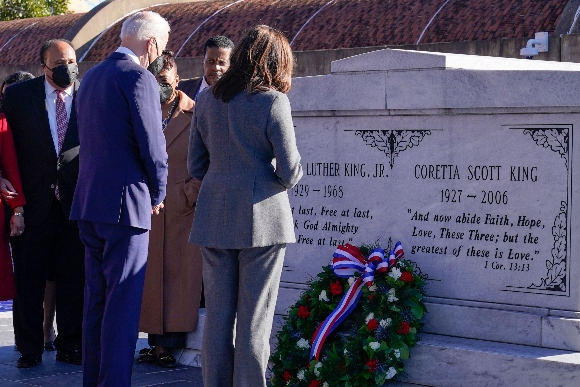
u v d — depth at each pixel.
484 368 4.52
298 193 5.47
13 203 5.71
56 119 5.93
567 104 4.54
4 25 25.00
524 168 4.70
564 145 4.59
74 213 4.80
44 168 5.84
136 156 4.71
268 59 4.26
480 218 4.83
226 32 19.62
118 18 22.75
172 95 5.93
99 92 4.68
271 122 4.15
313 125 5.39
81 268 5.89
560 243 4.61
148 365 5.88
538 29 14.44
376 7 17.48
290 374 4.93
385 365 4.63
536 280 4.67
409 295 4.80
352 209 5.27
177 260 5.86
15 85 5.97
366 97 5.14
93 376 4.88
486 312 4.77
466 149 4.86
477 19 15.44
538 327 4.62
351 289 4.92
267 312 4.29
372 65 5.14
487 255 4.81
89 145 4.72
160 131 4.69
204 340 4.34
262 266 4.24
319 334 4.87
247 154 4.20
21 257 5.80
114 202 4.63
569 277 4.59
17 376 5.55
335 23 17.59
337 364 4.71
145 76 4.66
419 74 4.95
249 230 4.14
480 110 4.78
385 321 4.73
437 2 16.58
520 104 4.65
